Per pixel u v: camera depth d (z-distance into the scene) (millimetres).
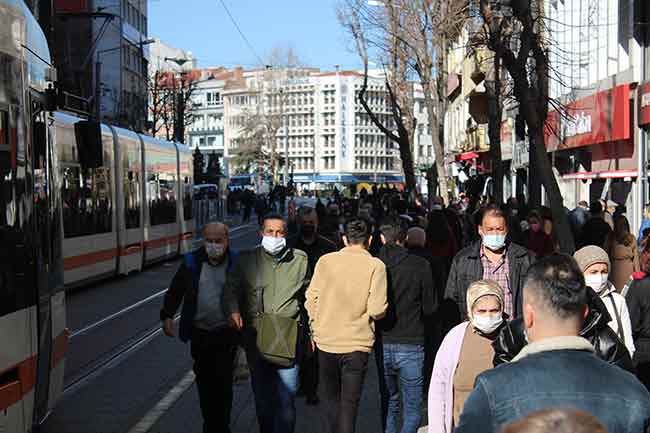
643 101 23328
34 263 7023
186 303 8297
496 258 7879
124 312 18359
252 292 7961
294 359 7934
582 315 3959
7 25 6645
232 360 8328
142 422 9344
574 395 3645
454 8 26672
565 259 4055
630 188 25391
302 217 9969
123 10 85375
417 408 8102
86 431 9000
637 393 3672
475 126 50531
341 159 169500
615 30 26750
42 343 7180
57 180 8320
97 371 12211
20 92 6871
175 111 57906
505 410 3662
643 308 8039
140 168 27594
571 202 33219
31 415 6758
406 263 8086
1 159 6328
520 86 12234
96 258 22906
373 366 12562
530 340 4082
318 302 7801
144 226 27828
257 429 9188
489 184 43844
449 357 6285
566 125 30266
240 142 147625
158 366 12516
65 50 63312
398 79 34562
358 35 33656
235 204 88188
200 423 9312
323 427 8000
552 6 31500
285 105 142125
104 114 69938
